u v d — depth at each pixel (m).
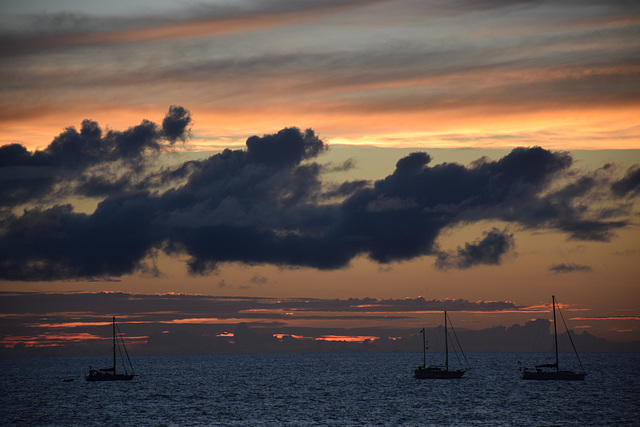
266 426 160.62
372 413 181.88
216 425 163.12
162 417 179.00
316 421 167.88
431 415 176.50
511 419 167.88
